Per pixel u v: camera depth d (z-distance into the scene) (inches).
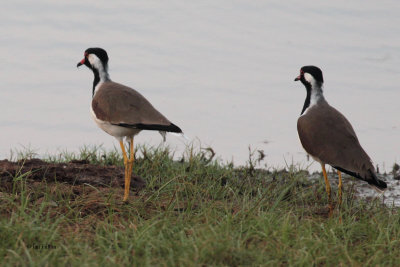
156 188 478.9
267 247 348.8
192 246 335.9
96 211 401.7
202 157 555.8
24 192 395.2
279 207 446.3
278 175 542.3
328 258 338.0
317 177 557.9
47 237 342.6
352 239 380.2
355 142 441.7
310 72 466.6
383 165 600.4
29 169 468.1
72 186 441.7
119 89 456.4
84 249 334.0
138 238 341.4
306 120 455.5
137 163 525.3
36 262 312.8
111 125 447.5
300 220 398.9
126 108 444.1
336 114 456.1
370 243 372.5
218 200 458.0
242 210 395.5
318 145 445.1
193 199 429.1
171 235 356.5
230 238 344.5
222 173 522.3
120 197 439.2
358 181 549.0
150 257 329.1
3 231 341.1
